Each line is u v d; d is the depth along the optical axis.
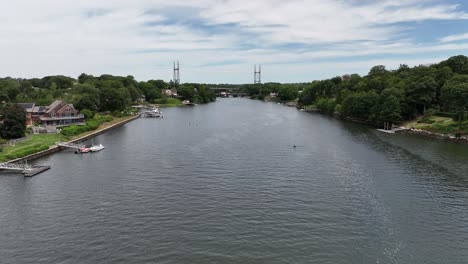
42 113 168.62
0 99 196.12
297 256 50.00
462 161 101.00
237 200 70.06
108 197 73.06
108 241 54.66
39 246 53.66
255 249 51.72
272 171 90.25
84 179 86.31
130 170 93.25
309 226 58.91
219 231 57.19
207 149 117.88
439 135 143.12
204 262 48.59
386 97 174.62
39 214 65.31
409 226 59.22
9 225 60.97
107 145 130.12
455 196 72.69
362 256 50.12
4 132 127.12
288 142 130.38
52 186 81.44
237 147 120.88
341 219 61.56
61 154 116.38
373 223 60.12
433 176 86.00
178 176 86.50
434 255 50.53
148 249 52.03
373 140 135.75
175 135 150.12
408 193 74.19
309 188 77.06
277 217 62.25
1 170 95.12
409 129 158.62
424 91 170.62
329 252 51.03
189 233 56.62
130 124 194.75
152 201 70.12
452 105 145.25
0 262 49.50
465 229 58.25
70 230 58.53
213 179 83.62
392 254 50.66
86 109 191.75
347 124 187.00
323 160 101.88
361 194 73.56
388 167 94.19
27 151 109.88
